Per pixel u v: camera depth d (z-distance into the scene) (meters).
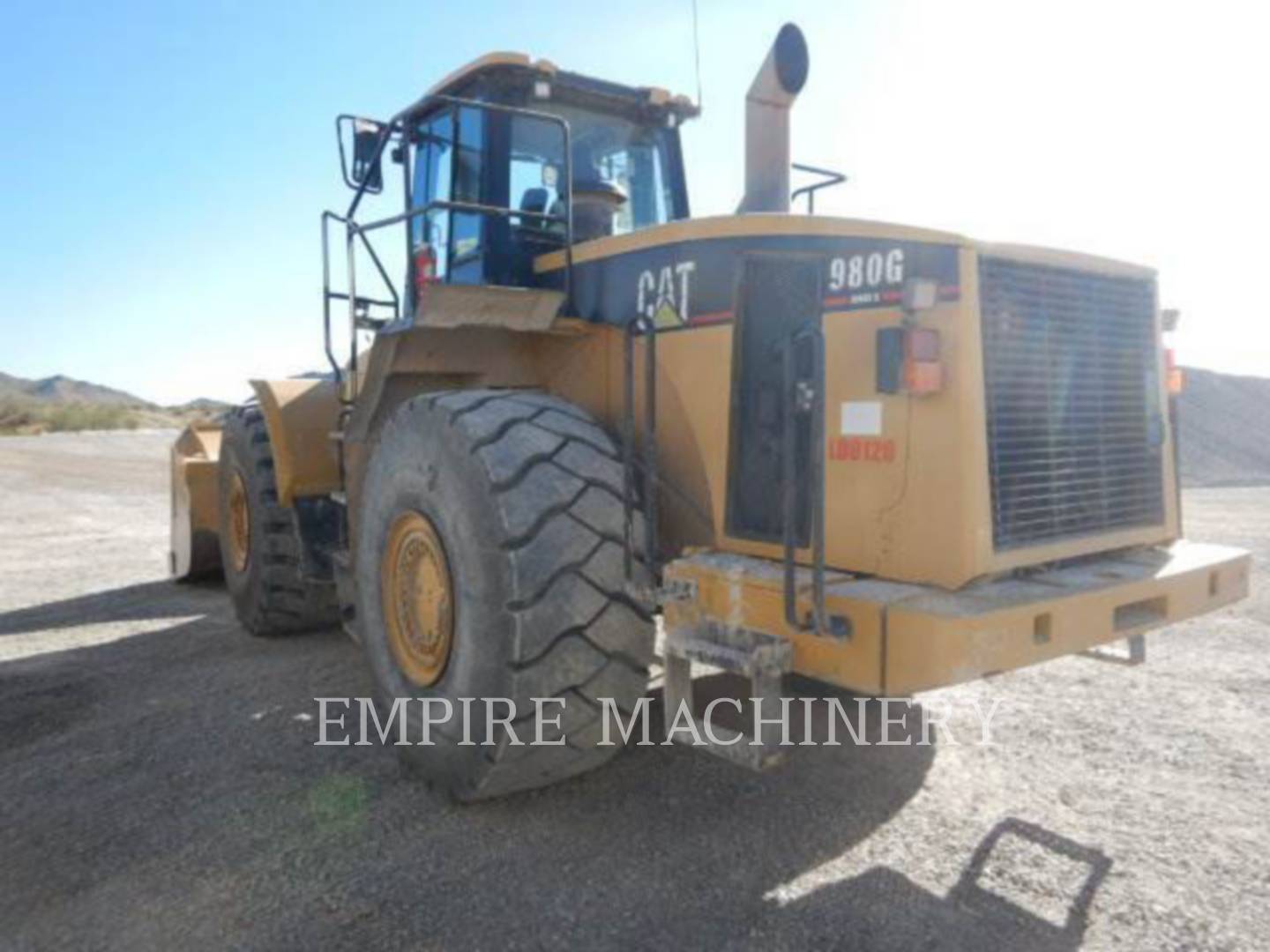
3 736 4.01
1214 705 4.06
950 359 2.67
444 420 3.15
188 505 7.07
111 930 2.53
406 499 3.35
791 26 3.56
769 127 3.62
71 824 3.15
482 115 4.06
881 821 3.05
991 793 3.24
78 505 12.98
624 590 2.97
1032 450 2.88
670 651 2.95
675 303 3.29
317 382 5.21
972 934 2.43
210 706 4.33
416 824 3.08
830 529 2.93
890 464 2.78
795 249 2.97
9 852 2.97
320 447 4.98
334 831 3.04
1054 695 4.21
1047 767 3.45
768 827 3.02
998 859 2.80
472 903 2.61
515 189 4.12
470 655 2.99
